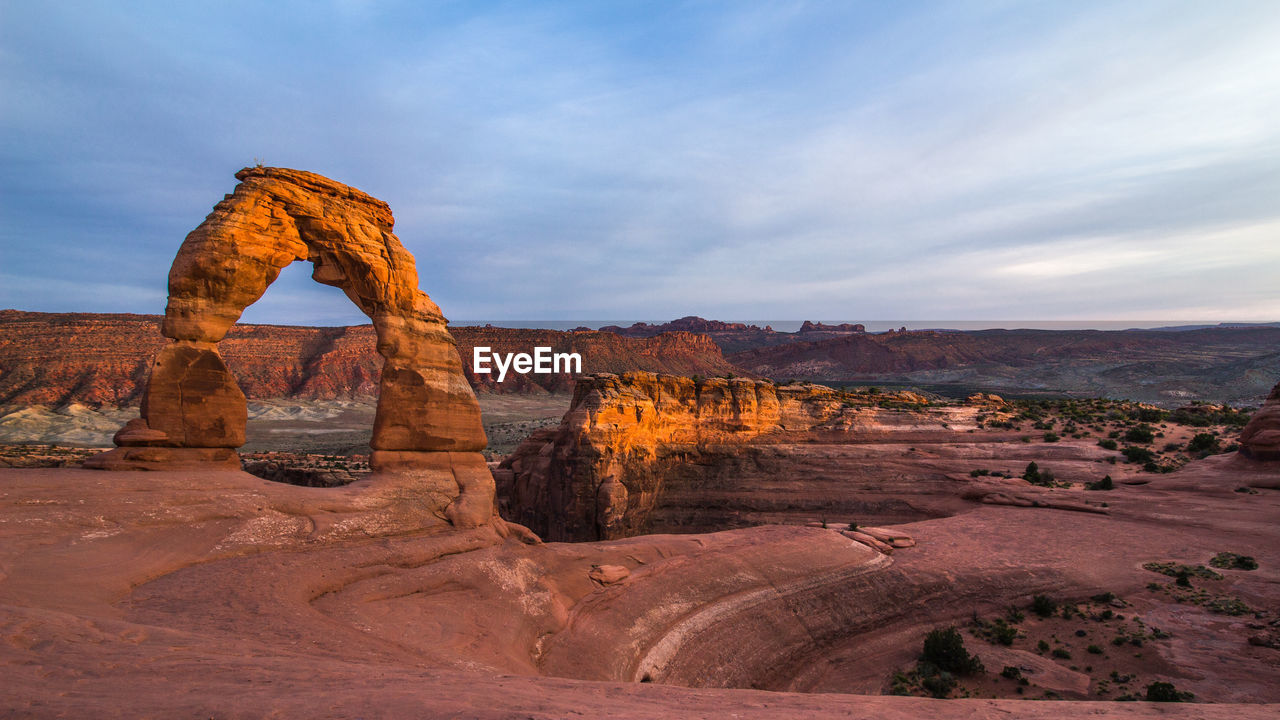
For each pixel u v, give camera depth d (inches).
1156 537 1723.7
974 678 1094.4
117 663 339.9
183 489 793.6
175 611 557.0
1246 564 1476.4
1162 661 1098.7
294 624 577.6
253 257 917.8
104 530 674.2
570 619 943.7
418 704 304.5
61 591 532.7
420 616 750.5
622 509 2159.2
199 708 266.7
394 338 1028.5
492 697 345.1
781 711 377.1
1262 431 2034.9
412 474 1011.3
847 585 1363.2
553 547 1156.5
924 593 1398.9
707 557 1315.2
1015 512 2018.9
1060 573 1491.1
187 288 897.5
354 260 993.5
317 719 266.1
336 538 831.7
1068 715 378.3
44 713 242.7
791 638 1181.7
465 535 980.6
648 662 946.1
